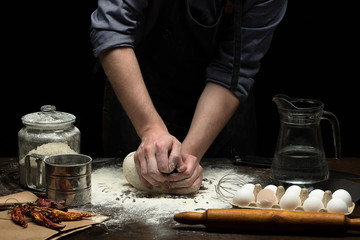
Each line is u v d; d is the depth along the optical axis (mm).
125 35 2277
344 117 4773
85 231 1802
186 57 2584
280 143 2113
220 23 2514
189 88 2686
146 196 2113
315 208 1882
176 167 2109
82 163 2068
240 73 2416
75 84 4961
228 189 2191
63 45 4898
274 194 1973
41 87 4934
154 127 2211
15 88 4910
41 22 4820
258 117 4938
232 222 1783
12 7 4766
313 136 2084
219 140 2750
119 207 1999
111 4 2299
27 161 2133
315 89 4801
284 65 4785
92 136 4953
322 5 4500
